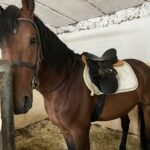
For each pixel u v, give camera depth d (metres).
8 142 0.84
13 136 0.88
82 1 2.25
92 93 1.28
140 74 1.66
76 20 2.91
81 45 2.97
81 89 1.28
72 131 1.27
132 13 2.35
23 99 1.04
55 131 2.61
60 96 1.24
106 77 1.38
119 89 1.43
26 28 1.02
